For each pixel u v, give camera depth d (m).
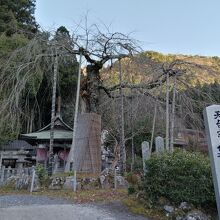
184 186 7.23
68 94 21.75
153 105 13.70
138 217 7.15
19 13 25.86
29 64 12.14
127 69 13.60
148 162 7.78
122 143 13.89
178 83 13.16
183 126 13.98
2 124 13.27
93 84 14.23
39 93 19.08
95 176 11.52
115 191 9.98
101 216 7.02
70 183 10.75
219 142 5.89
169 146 12.43
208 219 6.86
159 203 7.45
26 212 7.05
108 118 16.84
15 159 21.97
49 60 12.76
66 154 17.83
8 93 12.53
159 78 13.16
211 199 7.13
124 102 14.62
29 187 10.91
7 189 11.35
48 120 21.78
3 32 21.09
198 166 7.30
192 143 15.74
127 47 13.27
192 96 13.09
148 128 16.94
